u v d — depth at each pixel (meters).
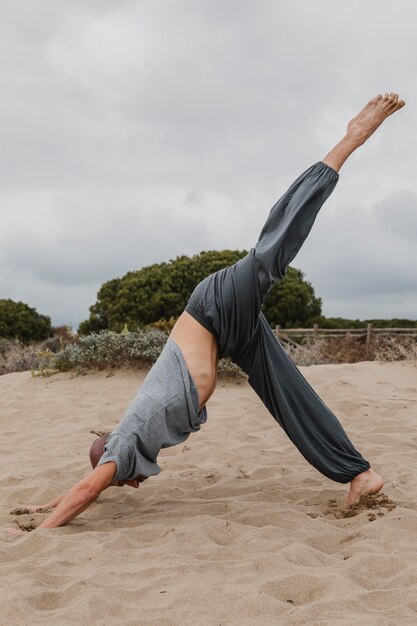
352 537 4.47
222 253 30.47
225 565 3.84
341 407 9.43
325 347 17.42
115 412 9.53
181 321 5.16
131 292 30.05
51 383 11.40
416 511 4.93
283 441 7.94
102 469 4.75
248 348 5.29
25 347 19.66
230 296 5.00
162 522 4.79
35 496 5.78
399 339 16.08
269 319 29.70
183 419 4.95
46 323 28.75
